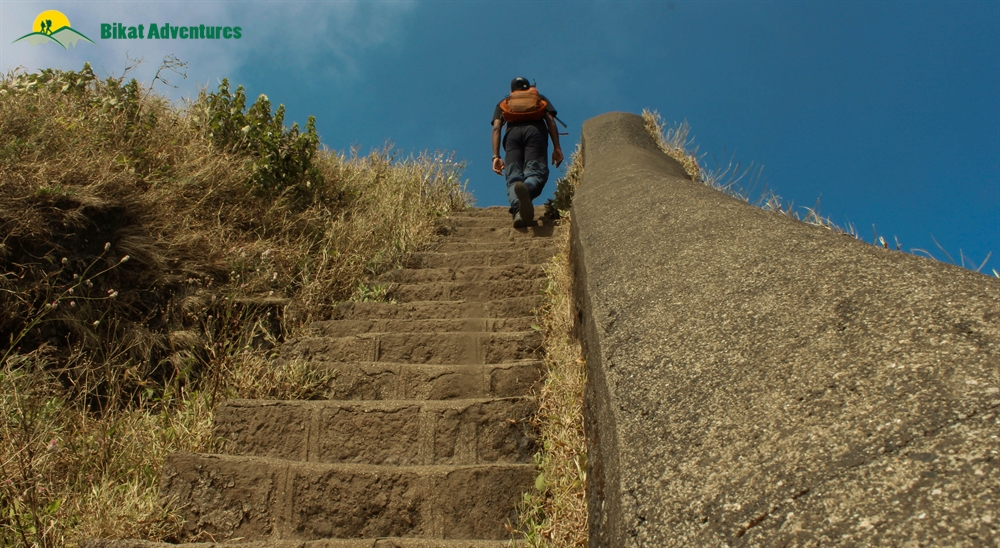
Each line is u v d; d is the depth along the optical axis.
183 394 3.04
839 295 1.44
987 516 0.82
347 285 4.68
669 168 4.73
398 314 4.25
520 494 2.36
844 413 1.10
